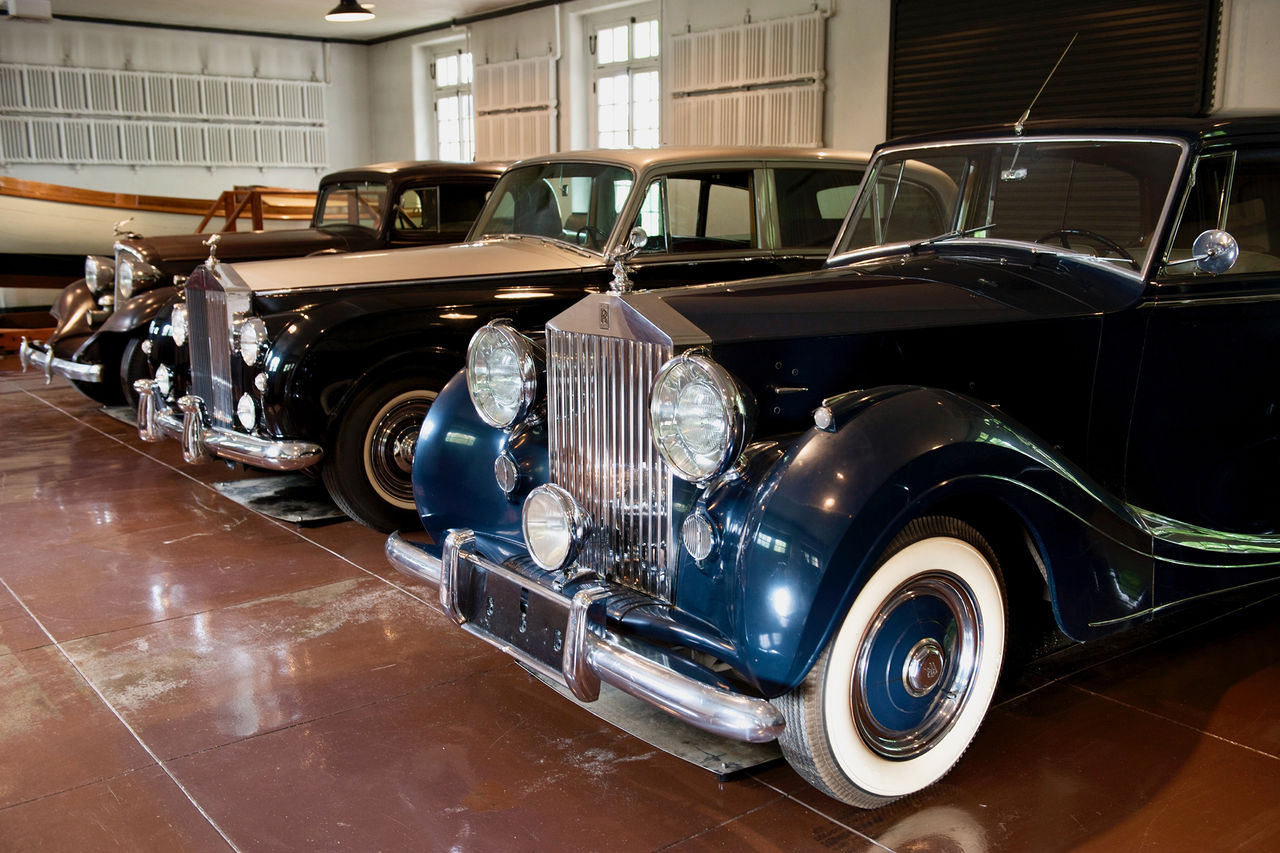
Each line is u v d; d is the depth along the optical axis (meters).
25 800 2.28
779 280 2.62
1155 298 2.58
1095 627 2.37
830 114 8.84
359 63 15.15
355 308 3.98
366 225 6.49
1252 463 2.90
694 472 2.08
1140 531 2.41
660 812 2.21
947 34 7.80
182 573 3.70
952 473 2.04
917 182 3.15
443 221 6.50
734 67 9.55
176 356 4.73
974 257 2.94
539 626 2.31
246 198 9.23
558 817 2.19
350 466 4.03
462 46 13.55
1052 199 2.81
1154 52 6.55
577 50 11.55
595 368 2.33
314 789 2.31
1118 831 2.12
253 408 3.97
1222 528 2.89
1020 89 7.38
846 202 4.86
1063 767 2.36
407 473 4.18
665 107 10.46
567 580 2.30
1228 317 2.72
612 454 2.32
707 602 2.12
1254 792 2.26
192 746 2.50
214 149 14.16
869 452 2.01
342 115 15.16
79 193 9.45
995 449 2.10
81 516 4.40
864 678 2.12
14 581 3.62
